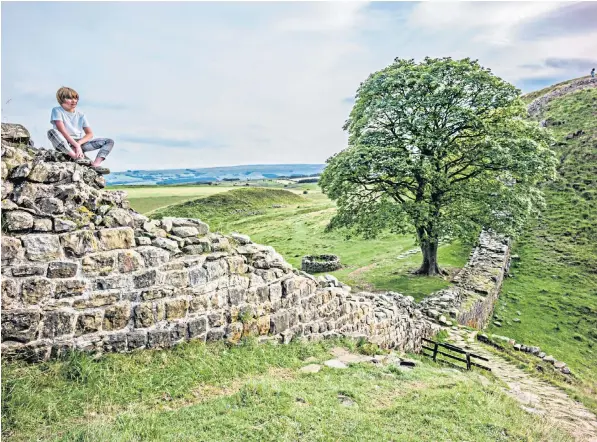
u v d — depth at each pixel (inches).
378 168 952.9
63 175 254.8
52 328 239.8
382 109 984.9
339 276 1152.8
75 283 250.2
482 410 299.1
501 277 1122.0
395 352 516.4
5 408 193.9
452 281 1029.2
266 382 275.3
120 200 295.9
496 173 1027.9
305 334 417.7
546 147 1033.5
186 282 304.0
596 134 1967.3
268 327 371.9
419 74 962.1
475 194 997.8
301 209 2689.5
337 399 273.0
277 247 1630.2
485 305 926.4
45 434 188.9
